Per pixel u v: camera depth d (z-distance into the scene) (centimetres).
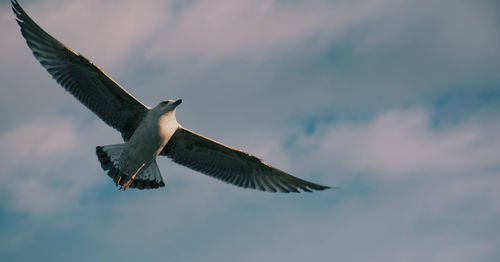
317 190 1639
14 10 1442
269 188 1688
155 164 1575
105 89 1509
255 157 1631
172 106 1495
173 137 1608
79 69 1480
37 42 1473
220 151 1641
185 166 1667
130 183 1506
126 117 1555
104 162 1500
